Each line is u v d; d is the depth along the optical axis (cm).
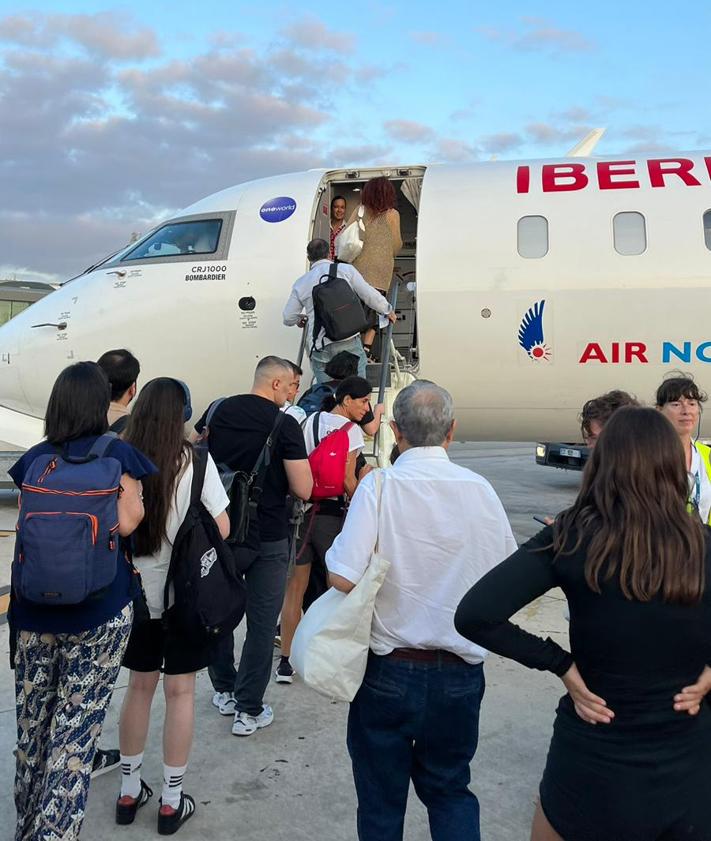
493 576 165
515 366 659
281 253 691
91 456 218
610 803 150
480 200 680
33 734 228
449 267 661
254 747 319
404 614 204
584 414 292
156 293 712
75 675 220
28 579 204
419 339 670
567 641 454
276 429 323
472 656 204
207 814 268
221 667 351
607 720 151
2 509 873
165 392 254
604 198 659
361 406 385
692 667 151
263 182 750
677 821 149
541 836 172
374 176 735
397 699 203
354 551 205
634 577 147
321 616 211
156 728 337
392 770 207
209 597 248
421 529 204
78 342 729
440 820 205
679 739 150
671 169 670
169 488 247
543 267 647
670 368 634
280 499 330
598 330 638
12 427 778
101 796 281
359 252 601
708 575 149
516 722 341
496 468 1509
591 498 163
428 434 213
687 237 634
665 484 154
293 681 394
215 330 698
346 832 258
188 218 741
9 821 263
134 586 238
